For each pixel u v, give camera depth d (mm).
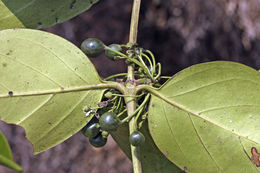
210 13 772
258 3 726
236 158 313
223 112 312
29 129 312
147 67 330
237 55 767
